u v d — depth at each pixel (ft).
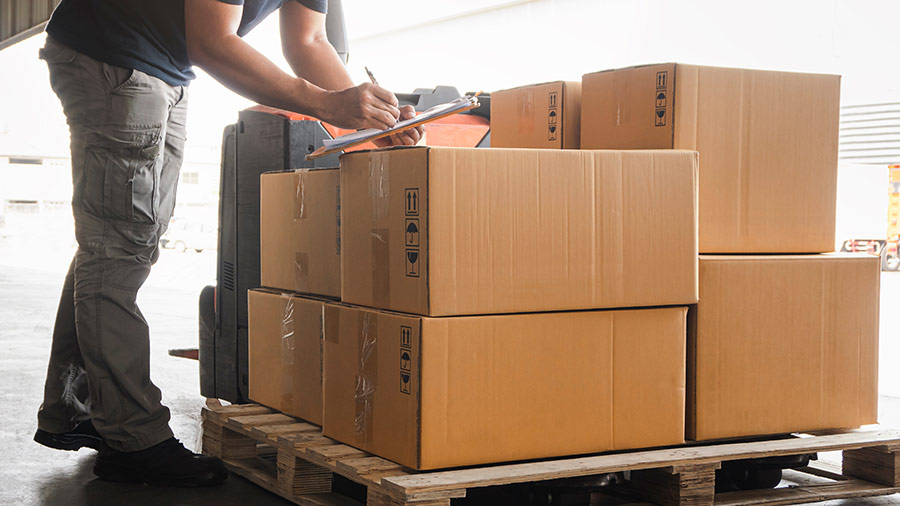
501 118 7.24
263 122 7.77
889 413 9.49
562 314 5.37
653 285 5.60
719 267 5.88
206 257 63.52
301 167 7.55
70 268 6.79
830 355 6.34
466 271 5.03
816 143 6.45
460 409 5.06
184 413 9.51
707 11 24.17
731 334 5.95
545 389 5.32
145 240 6.49
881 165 27.94
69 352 6.86
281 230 7.07
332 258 6.29
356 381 5.60
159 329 18.38
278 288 7.16
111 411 6.38
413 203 5.05
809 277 6.23
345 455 5.45
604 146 6.25
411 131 6.33
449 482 4.80
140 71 6.11
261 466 6.74
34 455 7.52
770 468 6.25
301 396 6.59
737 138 6.12
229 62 5.84
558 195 5.30
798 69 23.07
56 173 94.79
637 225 5.55
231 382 8.16
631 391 5.62
